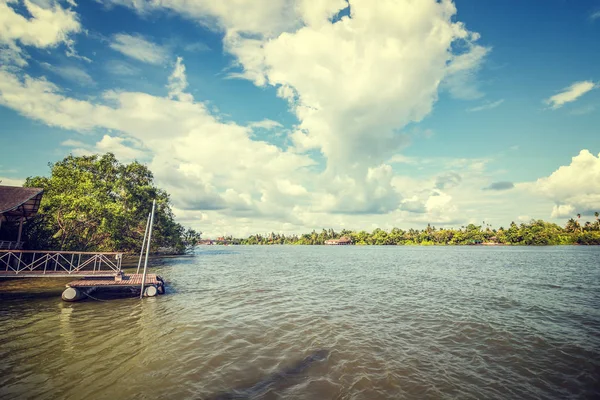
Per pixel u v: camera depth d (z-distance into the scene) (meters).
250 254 90.75
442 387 8.83
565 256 68.19
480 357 11.07
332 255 84.69
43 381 8.94
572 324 15.18
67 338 12.66
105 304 19.19
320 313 17.30
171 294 22.80
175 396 8.22
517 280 30.84
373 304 19.75
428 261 58.12
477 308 18.64
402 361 10.66
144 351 11.35
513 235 153.38
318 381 9.13
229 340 12.66
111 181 51.50
